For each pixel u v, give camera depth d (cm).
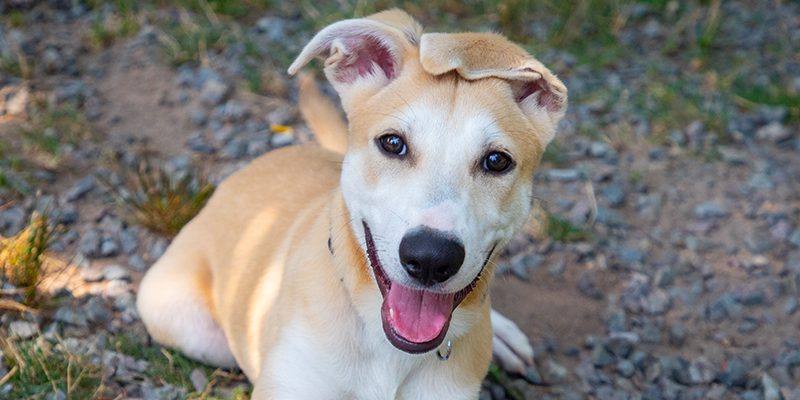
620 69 172
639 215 142
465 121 94
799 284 132
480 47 96
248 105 150
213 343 115
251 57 160
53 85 147
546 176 146
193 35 160
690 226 140
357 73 101
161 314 114
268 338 104
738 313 128
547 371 119
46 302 116
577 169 147
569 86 164
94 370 109
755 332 127
